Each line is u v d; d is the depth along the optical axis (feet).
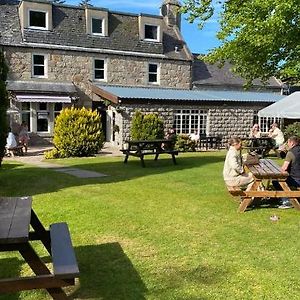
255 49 46.91
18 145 70.59
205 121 89.81
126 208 27.20
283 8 38.91
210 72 110.42
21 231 12.66
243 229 22.47
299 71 44.47
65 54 90.27
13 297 14.38
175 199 30.19
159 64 100.37
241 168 29.53
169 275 16.24
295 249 19.24
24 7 86.63
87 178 40.65
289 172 28.63
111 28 97.04
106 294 14.57
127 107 80.59
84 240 20.62
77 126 65.51
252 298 14.23
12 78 85.81
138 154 51.75
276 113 64.39
